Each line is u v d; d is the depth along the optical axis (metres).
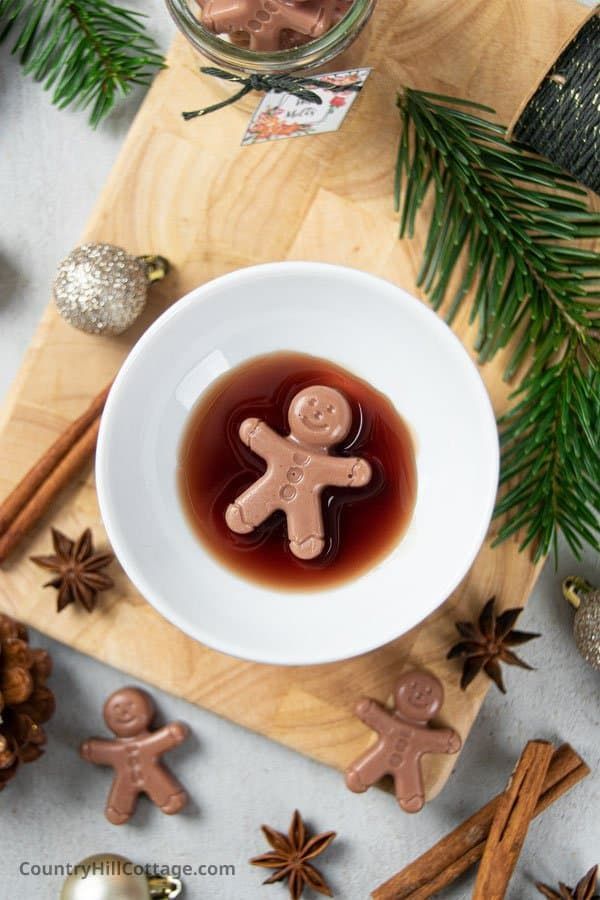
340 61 0.35
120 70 0.40
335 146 0.39
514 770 0.41
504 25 0.39
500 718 0.43
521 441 0.39
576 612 0.41
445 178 0.38
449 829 0.43
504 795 0.41
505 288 0.39
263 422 0.37
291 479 0.37
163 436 0.37
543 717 0.43
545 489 0.38
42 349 0.40
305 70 0.34
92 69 0.40
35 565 0.40
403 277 0.39
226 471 0.38
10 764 0.40
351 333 0.37
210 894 0.44
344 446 0.38
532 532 0.39
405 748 0.39
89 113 0.44
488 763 0.43
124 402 0.36
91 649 0.40
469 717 0.40
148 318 0.40
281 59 0.33
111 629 0.40
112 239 0.39
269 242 0.39
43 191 0.44
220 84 0.39
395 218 0.39
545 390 0.38
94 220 0.39
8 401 0.40
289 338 0.38
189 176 0.39
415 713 0.39
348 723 0.40
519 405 0.39
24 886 0.44
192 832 0.44
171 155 0.39
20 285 0.44
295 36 0.34
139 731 0.42
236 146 0.39
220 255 0.39
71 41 0.40
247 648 0.35
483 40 0.39
